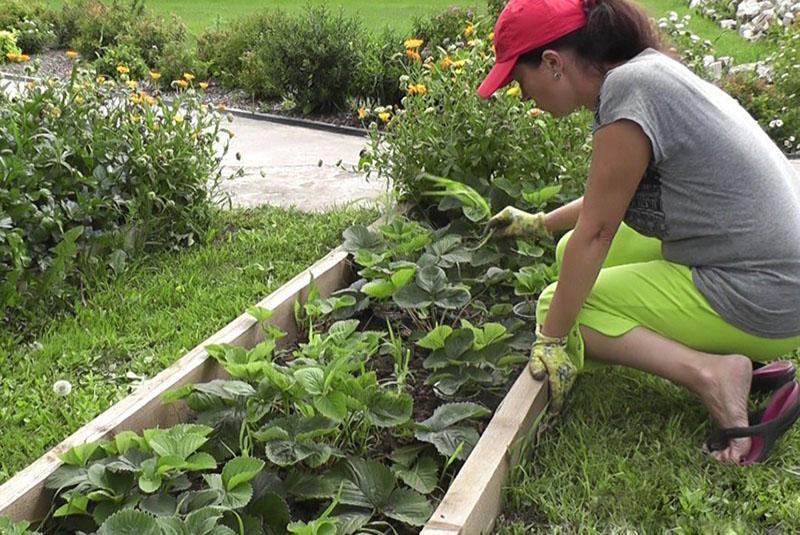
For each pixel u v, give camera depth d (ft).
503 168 13.74
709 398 8.71
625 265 9.43
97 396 10.10
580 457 8.57
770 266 8.47
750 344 8.89
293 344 11.00
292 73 25.45
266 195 17.65
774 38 29.27
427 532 6.91
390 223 12.89
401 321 11.52
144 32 32.89
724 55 28.30
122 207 13.89
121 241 13.28
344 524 7.38
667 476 8.27
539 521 7.95
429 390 10.00
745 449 8.47
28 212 12.08
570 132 13.74
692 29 34.22
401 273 10.68
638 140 8.01
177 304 12.44
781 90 22.63
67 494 7.39
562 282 8.65
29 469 7.64
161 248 14.14
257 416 8.35
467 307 11.71
